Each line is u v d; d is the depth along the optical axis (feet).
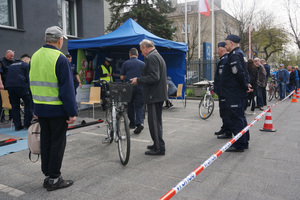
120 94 12.25
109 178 10.51
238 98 13.65
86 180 10.33
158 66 12.63
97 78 30.96
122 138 11.91
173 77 34.37
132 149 14.51
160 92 12.92
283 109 30.60
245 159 12.62
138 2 57.52
